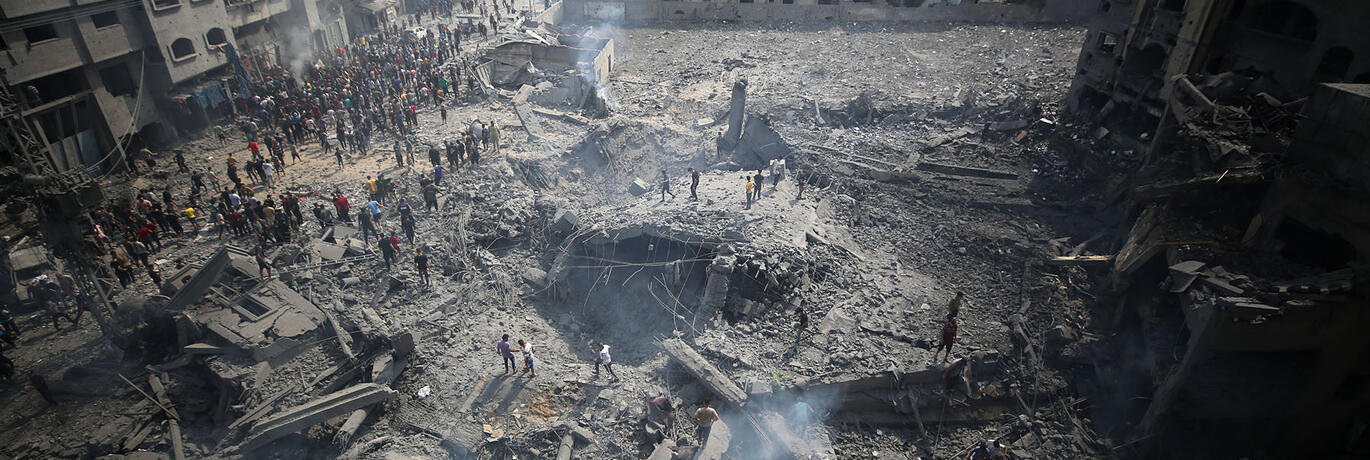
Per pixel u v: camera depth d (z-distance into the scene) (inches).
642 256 1034.7
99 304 892.0
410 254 1039.6
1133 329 871.7
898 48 2122.3
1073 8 2314.2
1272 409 743.7
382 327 850.1
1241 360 736.3
